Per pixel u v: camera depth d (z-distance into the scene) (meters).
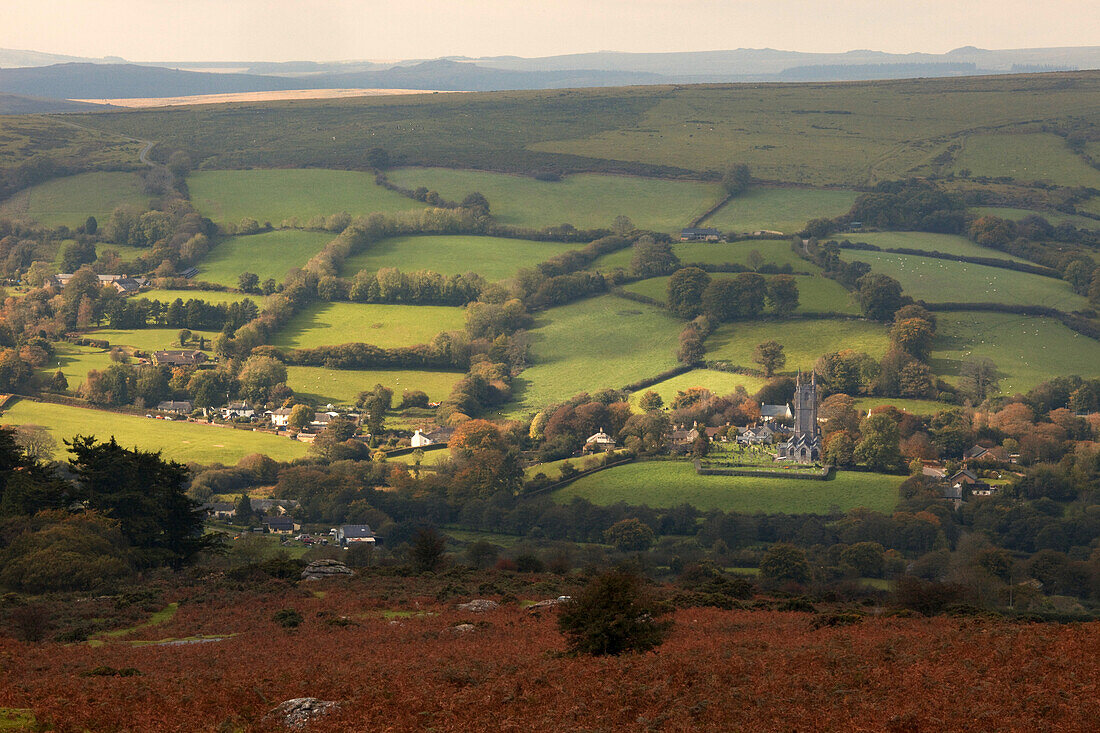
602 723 97.75
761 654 125.94
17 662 133.38
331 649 145.38
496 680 114.88
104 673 126.19
